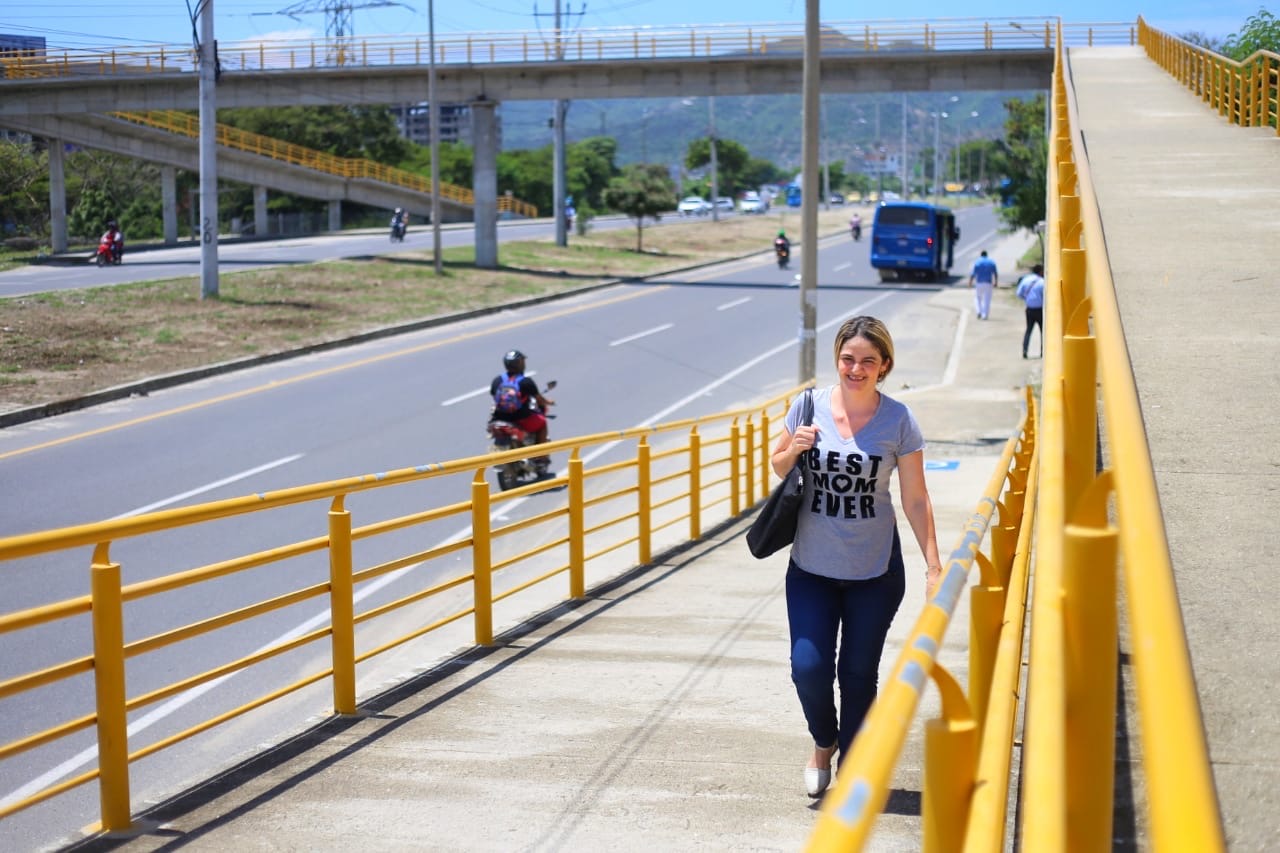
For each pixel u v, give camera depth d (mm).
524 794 5324
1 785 6551
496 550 12648
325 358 26953
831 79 46844
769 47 46250
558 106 57531
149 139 63312
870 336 4914
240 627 9531
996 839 1769
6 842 5816
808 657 4980
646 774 5570
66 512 13766
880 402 4992
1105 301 2977
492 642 8289
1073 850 2168
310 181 77625
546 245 57469
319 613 9898
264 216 74250
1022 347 28578
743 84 47281
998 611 3562
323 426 19203
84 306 30141
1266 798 2965
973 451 17609
